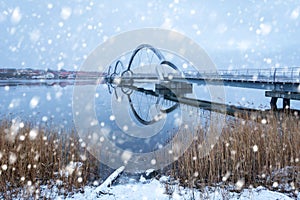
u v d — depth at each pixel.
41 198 4.37
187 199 4.21
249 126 6.63
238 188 4.58
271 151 5.75
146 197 4.30
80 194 4.56
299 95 14.04
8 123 6.51
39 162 5.39
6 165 4.70
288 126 6.89
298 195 4.39
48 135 6.70
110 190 4.66
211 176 4.96
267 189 4.73
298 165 5.26
